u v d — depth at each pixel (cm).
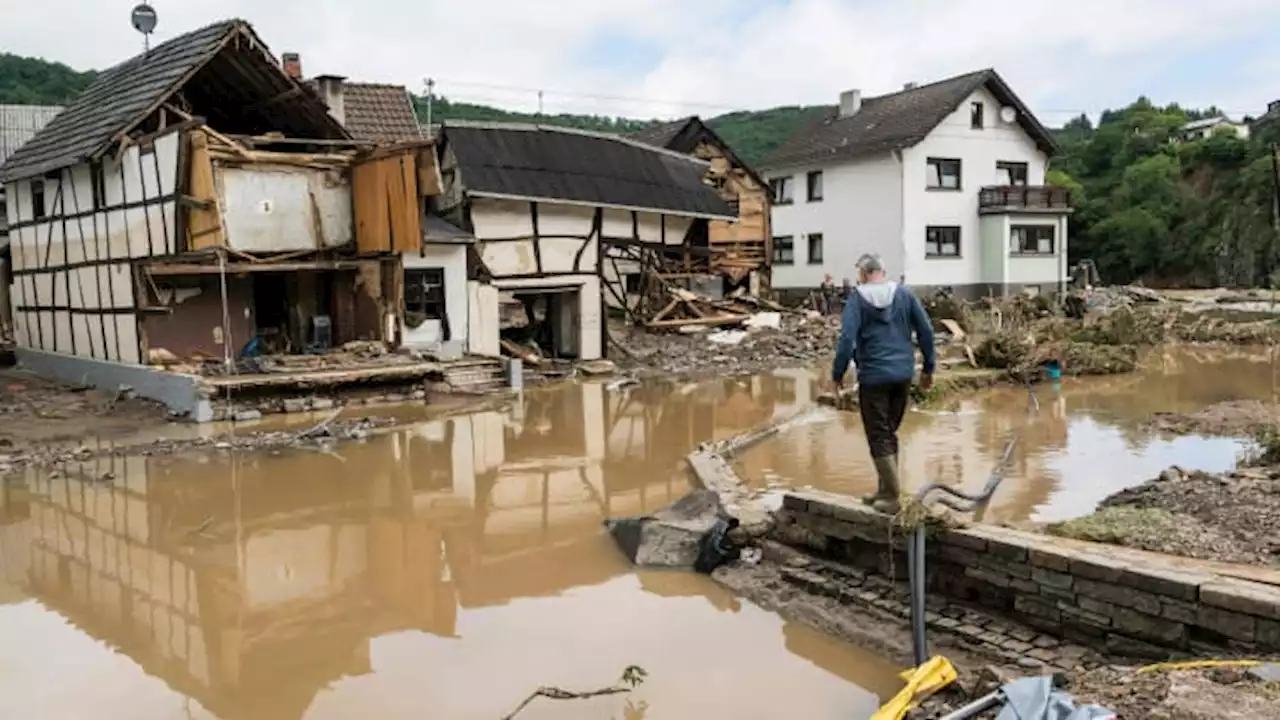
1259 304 3478
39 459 1268
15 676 646
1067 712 450
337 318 2009
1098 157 5666
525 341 2367
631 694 598
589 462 1264
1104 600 587
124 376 1758
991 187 3534
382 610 755
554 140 2441
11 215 2211
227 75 1898
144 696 615
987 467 1113
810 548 789
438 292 2017
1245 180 4472
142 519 1017
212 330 1844
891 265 3469
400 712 585
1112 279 4900
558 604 757
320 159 1838
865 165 3550
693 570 825
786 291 3978
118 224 1791
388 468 1234
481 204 2183
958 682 552
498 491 1114
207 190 1589
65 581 834
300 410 1627
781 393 1856
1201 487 857
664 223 2653
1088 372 1964
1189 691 450
